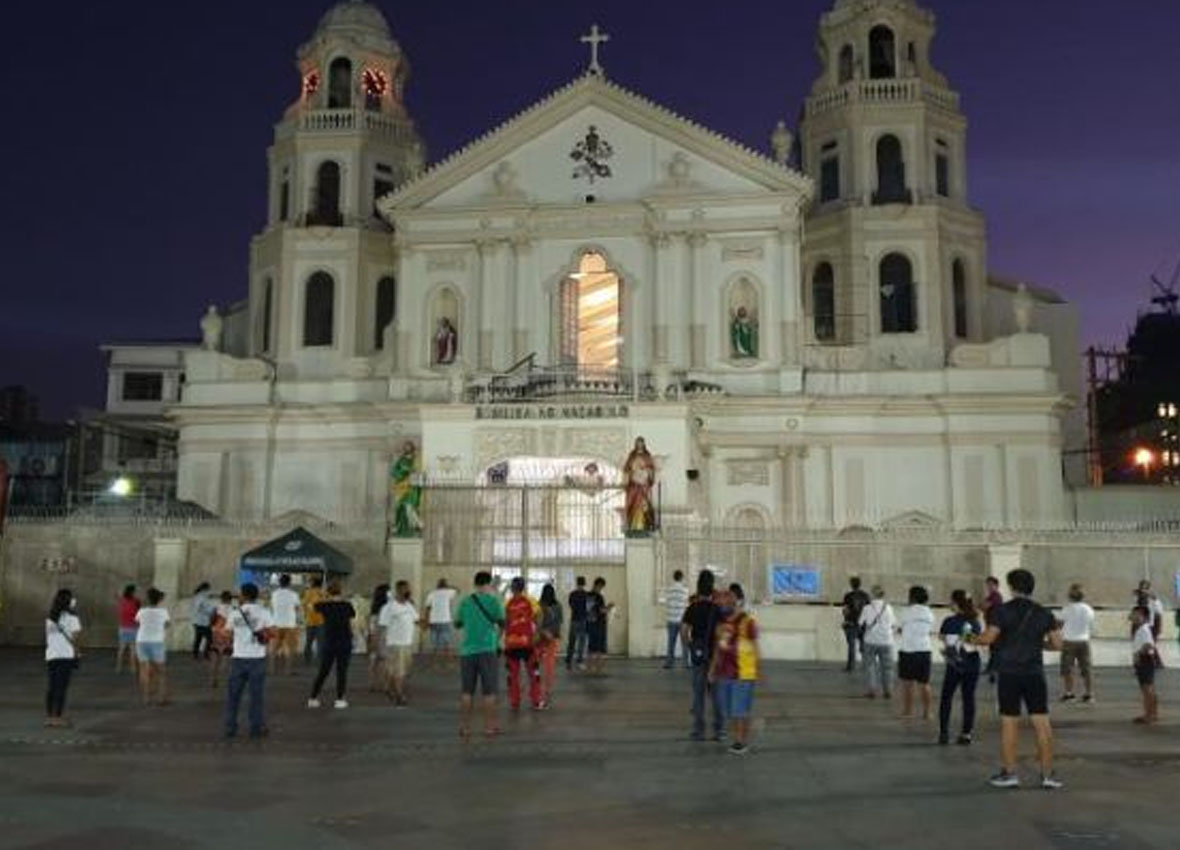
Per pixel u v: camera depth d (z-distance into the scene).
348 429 51.62
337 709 20.08
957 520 48.47
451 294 50.44
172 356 70.19
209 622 29.17
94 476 64.00
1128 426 98.38
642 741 16.59
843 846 10.37
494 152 50.44
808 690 23.39
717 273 49.16
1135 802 12.28
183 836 10.76
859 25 54.69
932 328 51.38
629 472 31.83
